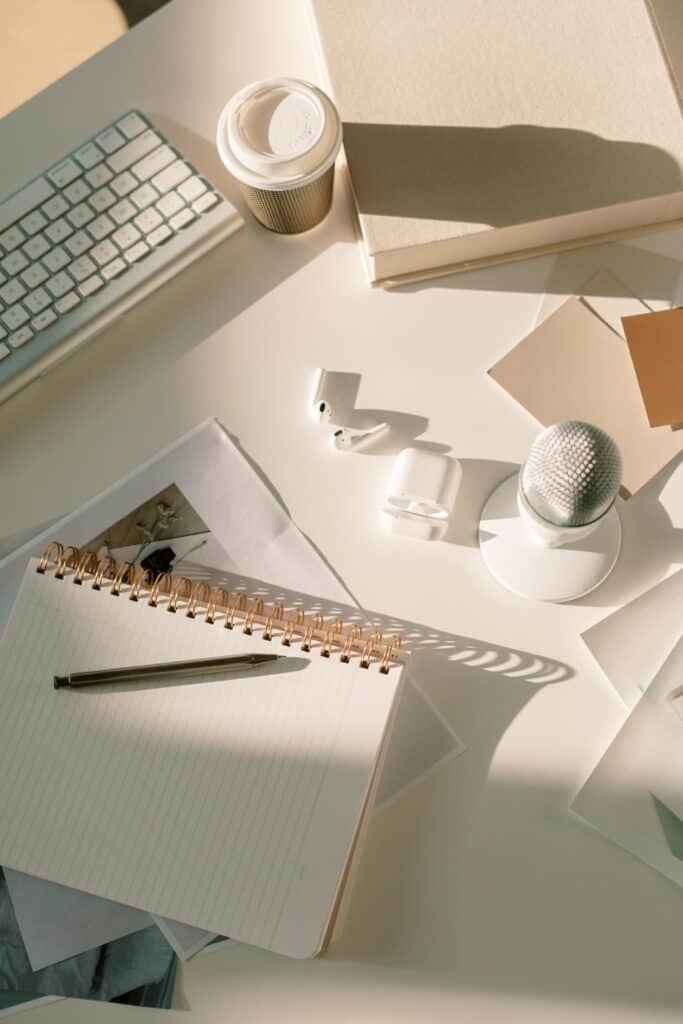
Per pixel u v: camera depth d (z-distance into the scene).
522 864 0.68
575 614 0.71
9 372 0.73
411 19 0.72
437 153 0.70
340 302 0.77
